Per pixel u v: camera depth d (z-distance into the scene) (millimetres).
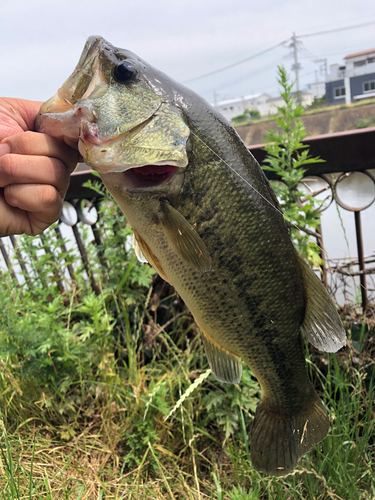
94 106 292
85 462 509
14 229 328
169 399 580
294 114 531
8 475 439
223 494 473
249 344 374
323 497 452
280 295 362
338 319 358
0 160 289
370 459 478
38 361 556
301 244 552
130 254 665
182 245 319
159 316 696
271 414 411
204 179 319
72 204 759
